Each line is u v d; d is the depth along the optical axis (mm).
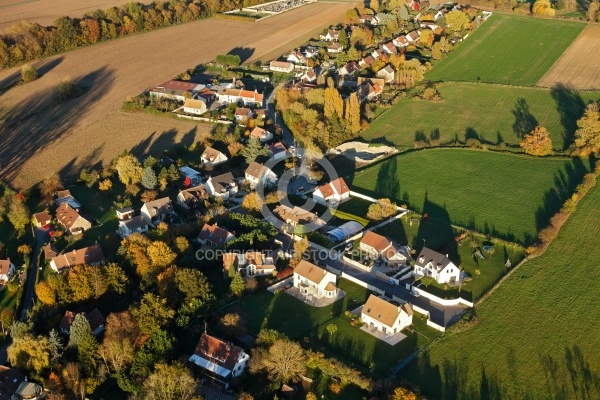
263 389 119812
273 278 153250
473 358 127875
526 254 160250
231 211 181500
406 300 145750
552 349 130250
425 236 169750
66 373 120688
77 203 186375
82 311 140125
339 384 122188
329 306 144375
